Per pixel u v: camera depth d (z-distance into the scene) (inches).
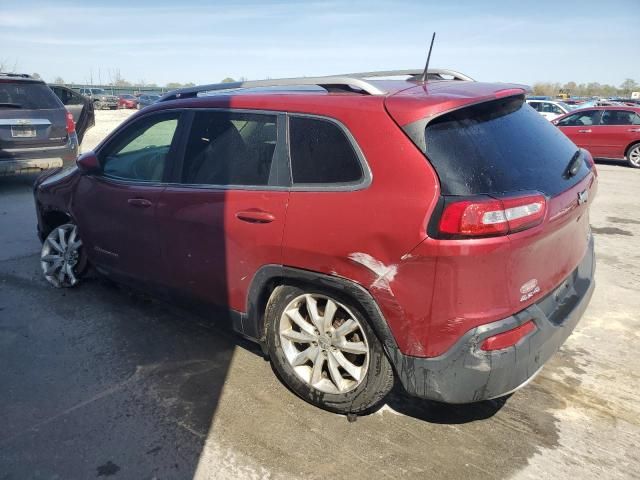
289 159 113.1
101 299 176.4
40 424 113.7
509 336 94.1
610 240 251.0
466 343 93.1
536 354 98.5
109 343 148.2
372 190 98.9
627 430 111.1
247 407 119.5
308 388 117.3
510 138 105.2
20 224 269.1
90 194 160.9
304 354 117.3
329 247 103.3
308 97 115.1
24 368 135.3
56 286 184.9
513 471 99.6
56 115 350.0
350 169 103.1
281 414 117.0
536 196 93.3
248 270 119.6
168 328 157.0
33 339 149.9
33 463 102.3
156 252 142.1
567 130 565.9
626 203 340.5
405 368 99.7
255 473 99.8
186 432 111.3
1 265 208.1
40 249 228.1
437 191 92.0
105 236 158.7
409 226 93.3
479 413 117.1
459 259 89.8
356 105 105.2
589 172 120.0
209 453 105.1
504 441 107.9
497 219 88.7
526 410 118.0
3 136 324.8
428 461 102.3
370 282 99.4
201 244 128.8
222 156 127.2
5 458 103.7
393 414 117.0
